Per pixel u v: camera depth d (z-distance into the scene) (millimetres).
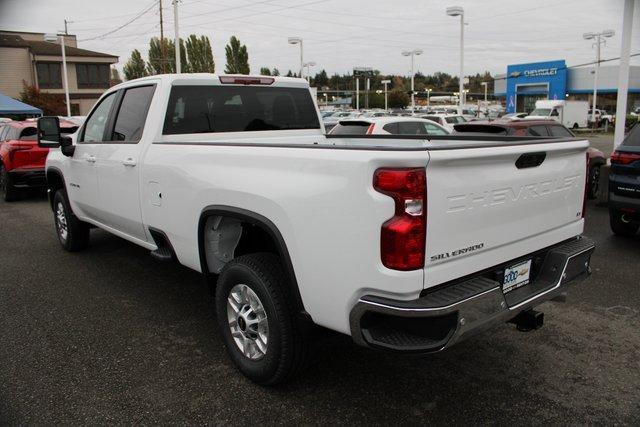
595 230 7594
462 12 26328
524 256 3188
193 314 4609
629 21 11234
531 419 3010
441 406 3148
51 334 4203
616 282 5285
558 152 3244
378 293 2564
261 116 4961
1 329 4301
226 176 3355
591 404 3156
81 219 6090
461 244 2693
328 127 15688
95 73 44281
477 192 2730
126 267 5984
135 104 4672
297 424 2990
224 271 3453
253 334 3357
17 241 7297
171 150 3949
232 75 4711
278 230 3006
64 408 3154
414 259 2488
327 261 2738
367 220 2527
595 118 45188
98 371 3598
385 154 2467
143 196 4336
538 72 54375
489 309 2699
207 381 3457
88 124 5555
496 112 52156
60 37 29703
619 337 4047
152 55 57156
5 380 3480
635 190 6398
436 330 2547
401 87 115375
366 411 3105
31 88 36594
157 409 3143
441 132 11484
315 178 2768
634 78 54000
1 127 12547
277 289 3096
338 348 3895
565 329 4199
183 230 3883
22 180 10859
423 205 2480
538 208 3184
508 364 3646
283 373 3178
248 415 3078
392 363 3672
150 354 3848
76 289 5262
